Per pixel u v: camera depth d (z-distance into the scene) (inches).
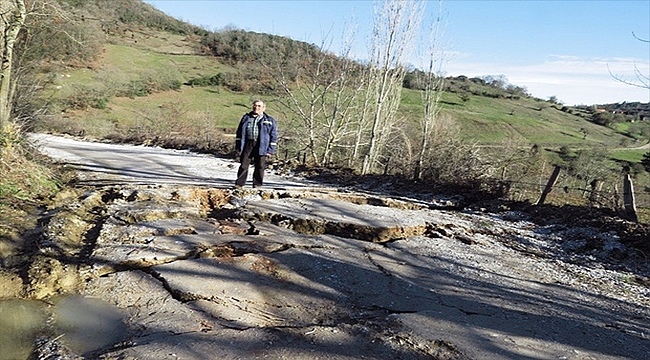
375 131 642.2
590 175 666.2
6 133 307.0
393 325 148.8
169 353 122.4
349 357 126.3
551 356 136.9
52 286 162.2
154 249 201.9
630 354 143.2
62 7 495.2
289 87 821.2
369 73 703.7
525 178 530.6
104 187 331.6
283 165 613.6
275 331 138.6
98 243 206.4
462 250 249.0
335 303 166.4
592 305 184.2
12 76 502.3
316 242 233.5
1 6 316.5
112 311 148.6
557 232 306.3
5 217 222.2
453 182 481.4
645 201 379.6
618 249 260.7
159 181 386.0
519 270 223.1
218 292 164.7
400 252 233.6
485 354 134.3
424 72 647.1
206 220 258.7
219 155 739.4
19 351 123.7
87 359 120.1
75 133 1211.9
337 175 535.5
